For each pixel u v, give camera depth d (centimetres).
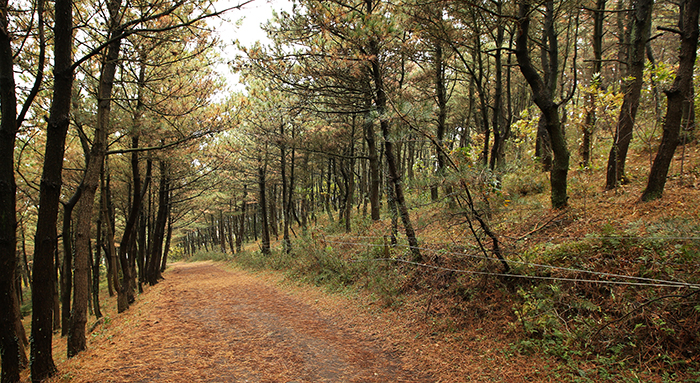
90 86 787
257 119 1254
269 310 745
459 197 486
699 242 377
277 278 1125
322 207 2667
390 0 707
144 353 513
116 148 1062
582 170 753
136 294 1354
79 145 1105
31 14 513
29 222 1518
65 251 977
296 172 1667
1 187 414
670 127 524
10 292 427
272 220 2267
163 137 834
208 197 2088
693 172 599
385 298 641
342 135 1277
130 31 456
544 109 613
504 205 491
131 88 925
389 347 490
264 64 741
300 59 736
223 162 1338
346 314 649
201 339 569
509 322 447
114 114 777
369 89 759
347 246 1022
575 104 846
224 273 1647
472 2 547
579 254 469
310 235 1247
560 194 640
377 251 830
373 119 548
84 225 600
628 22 823
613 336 367
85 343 600
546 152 924
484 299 510
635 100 646
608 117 768
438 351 449
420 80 944
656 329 348
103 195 978
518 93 1736
